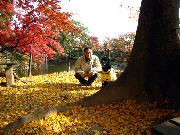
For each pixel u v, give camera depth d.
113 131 2.62
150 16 3.26
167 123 2.34
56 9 3.68
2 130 2.67
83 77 4.59
